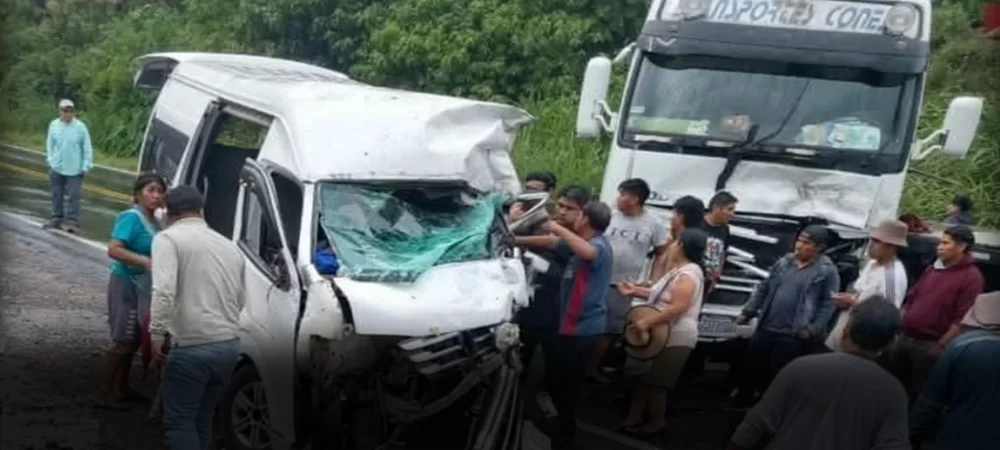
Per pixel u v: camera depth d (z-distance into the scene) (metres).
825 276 9.21
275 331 7.60
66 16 32.41
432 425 7.81
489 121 8.90
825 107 10.54
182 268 7.03
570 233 8.42
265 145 8.75
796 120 10.52
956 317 9.02
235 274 7.20
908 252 11.06
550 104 22.28
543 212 9.28
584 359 8.51
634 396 9.33
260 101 9.23
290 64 11.98
